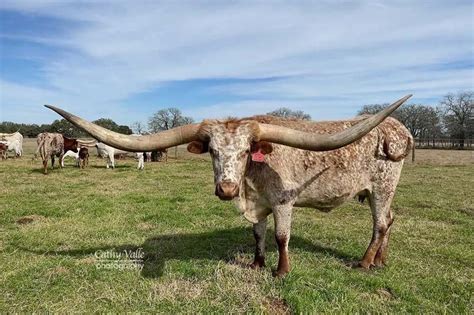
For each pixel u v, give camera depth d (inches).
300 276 185.5
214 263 209.9
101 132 164.1
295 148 189.3
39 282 183.6
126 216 323.6
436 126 2512.3
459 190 489.1
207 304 161.5
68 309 158.4
